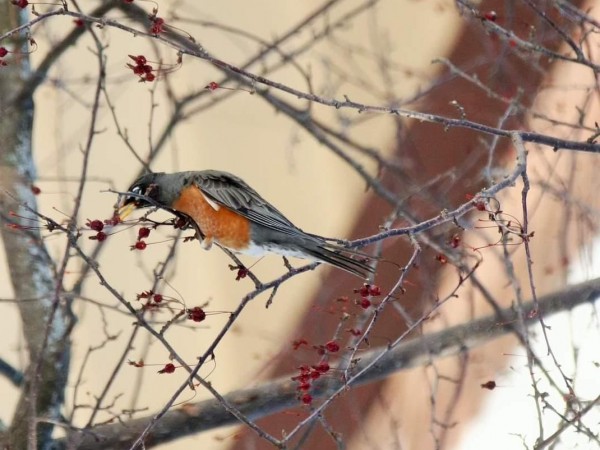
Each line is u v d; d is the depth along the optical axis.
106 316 12.80
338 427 11.05
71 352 10.28
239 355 12.80
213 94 12.20
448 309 11.09
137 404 12.64
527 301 9.74
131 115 13.22
